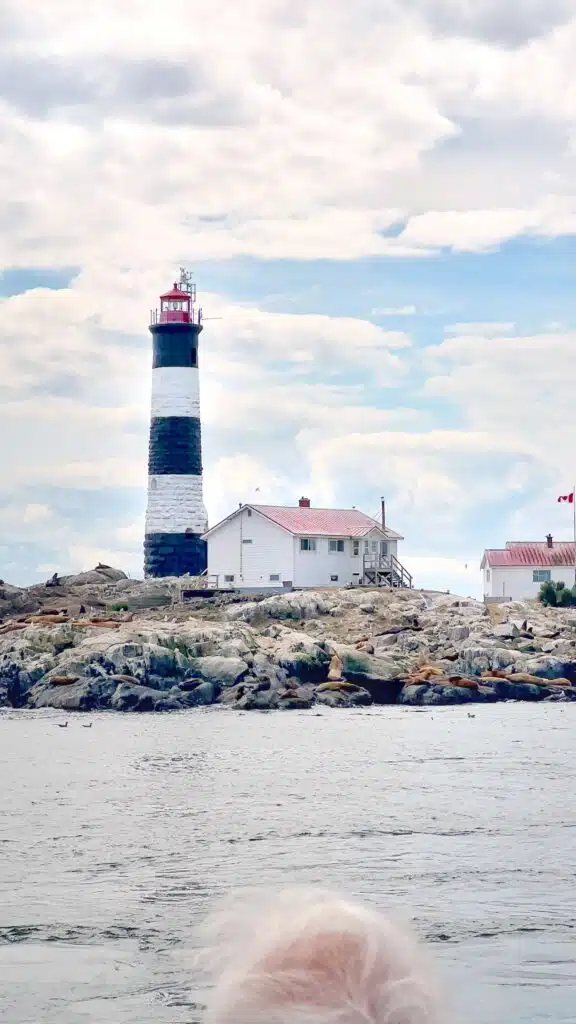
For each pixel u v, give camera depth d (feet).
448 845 92.84
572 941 62.75
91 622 277.44
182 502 396.98
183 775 142.72
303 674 260.83
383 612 314.14
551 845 92.17
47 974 58.18
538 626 308.60
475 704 258.37
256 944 9.40
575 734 191.72
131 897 76.13
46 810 115.24
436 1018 9.07
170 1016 51.21
